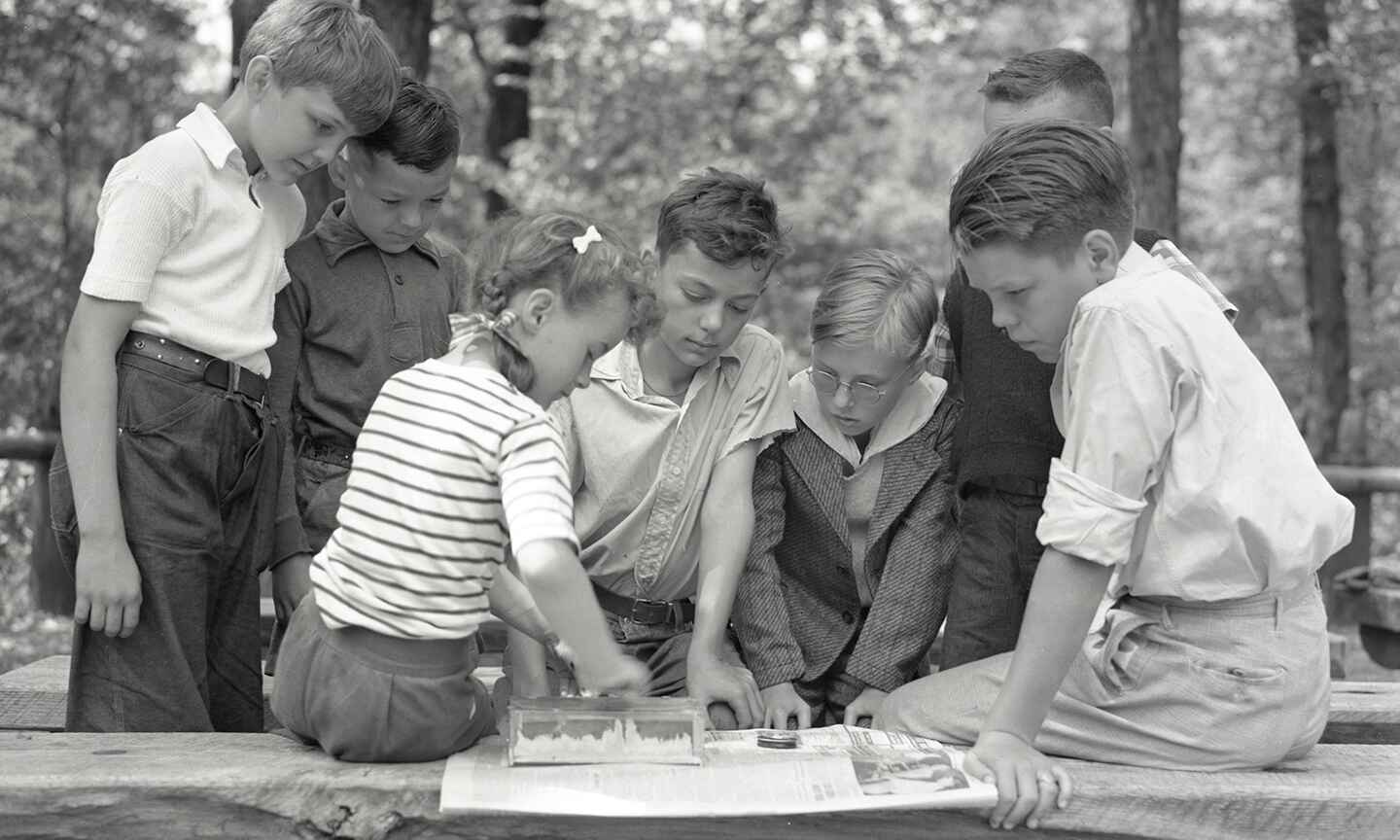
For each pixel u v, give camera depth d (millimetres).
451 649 2131
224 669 2760
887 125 15008
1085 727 2293
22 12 11547
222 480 2590
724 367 2711
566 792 2012
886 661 2682
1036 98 2934
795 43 13492
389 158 2760
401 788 2041
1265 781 2150
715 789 2037
